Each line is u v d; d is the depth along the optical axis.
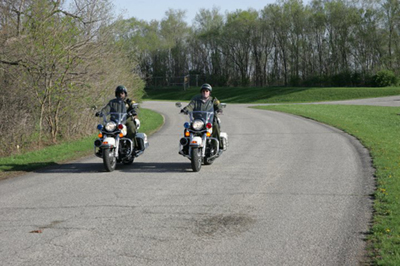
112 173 9.88
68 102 17.19
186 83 116.62
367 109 36.94
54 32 15.05
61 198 7.48
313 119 25.64
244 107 43.03
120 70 23.19
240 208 6.66
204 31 110.44
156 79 119.06
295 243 5.11
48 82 15.52
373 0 85.50
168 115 34.94
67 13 15.78
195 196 7.47
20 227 5.84
